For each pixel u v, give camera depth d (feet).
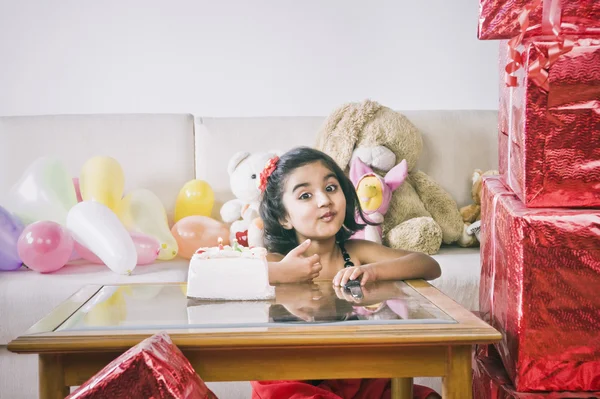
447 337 3.33
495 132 8.59
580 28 3.57
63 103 9.06
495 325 4.13
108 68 9.06
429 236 7.39
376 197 7.33
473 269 6.75
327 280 4.97
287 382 4.58
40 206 7.27
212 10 9.09
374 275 4.92
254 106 9.24
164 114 8.23
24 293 6.22
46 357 3.44
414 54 9.31
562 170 3.59
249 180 7.58
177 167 8.12
